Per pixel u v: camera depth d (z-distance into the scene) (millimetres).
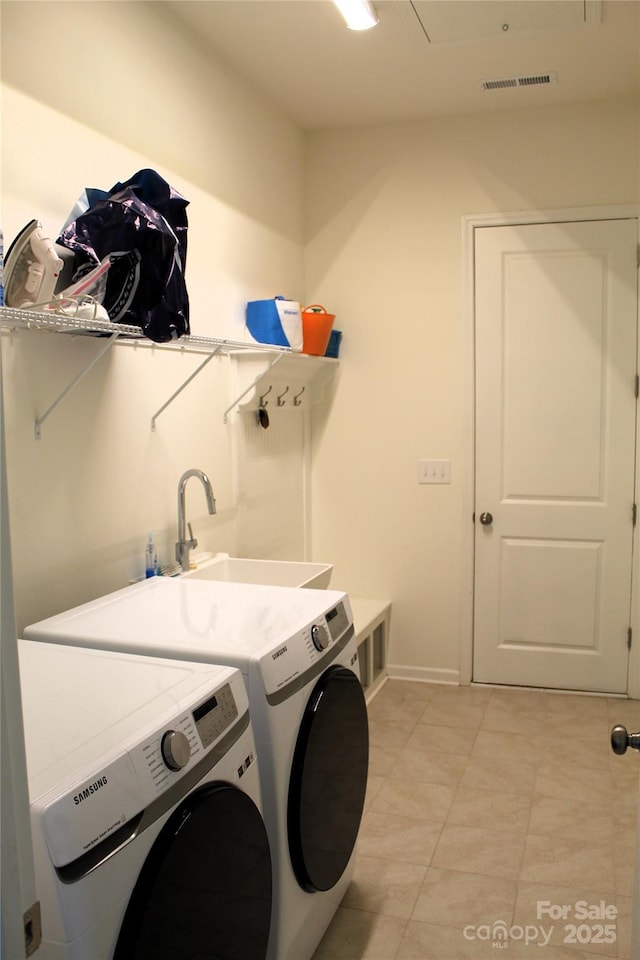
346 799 2055
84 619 1940
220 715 1469
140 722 1319
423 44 2846
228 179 3033
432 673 3898
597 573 3639
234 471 3139
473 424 3717
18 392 1945
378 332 3818
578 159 3473
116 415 2350
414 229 3719
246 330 3180
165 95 2568
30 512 1996
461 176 3629
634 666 3625
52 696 1438
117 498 2363
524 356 3625
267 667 1666
